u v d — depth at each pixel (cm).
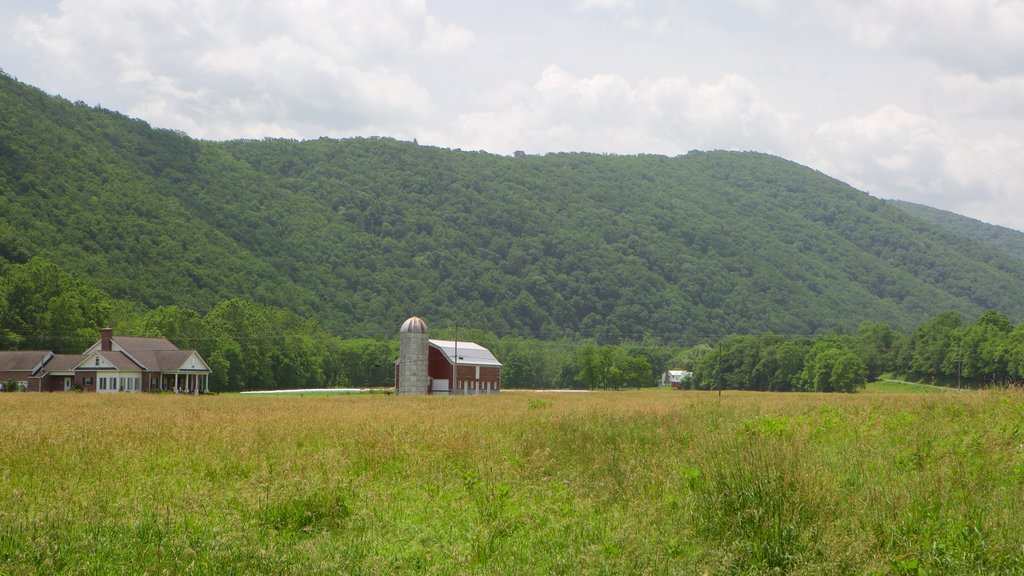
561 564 1062
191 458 1911
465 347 10881
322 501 1348
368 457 1878
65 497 1386
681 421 2636
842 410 2984
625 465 1705
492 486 1447
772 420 2384
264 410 3947
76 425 2598
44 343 10575
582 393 10375
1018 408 2495
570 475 1656
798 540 1112
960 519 1176
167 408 4131
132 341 9750
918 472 1517
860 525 1179
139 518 1220
